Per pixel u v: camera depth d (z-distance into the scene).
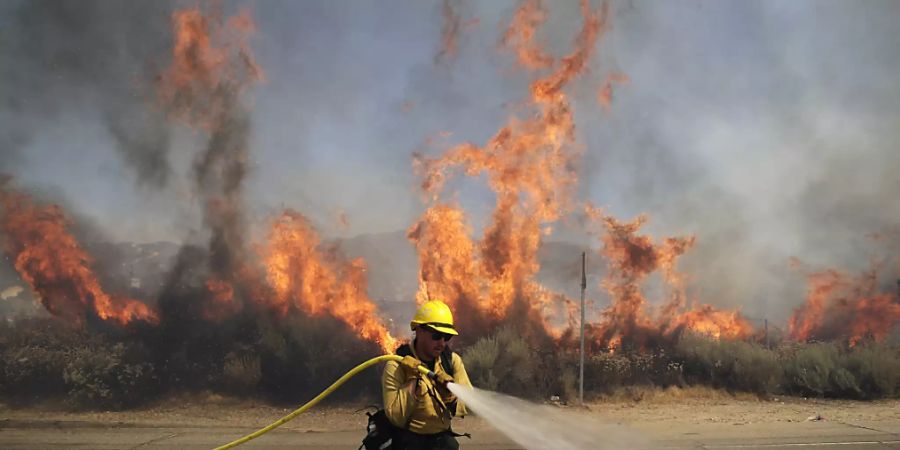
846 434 10.84
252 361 15.66
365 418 13.64
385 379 4.13
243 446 10.20
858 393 16.25
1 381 14.79
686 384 16.95
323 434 11.45
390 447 4.14
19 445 10.45
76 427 12.45
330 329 17.33
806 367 17.02
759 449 9.57
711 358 17.31
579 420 11.76
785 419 12.95
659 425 12.05
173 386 15.32
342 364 16.11
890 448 9.61
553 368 16.56
